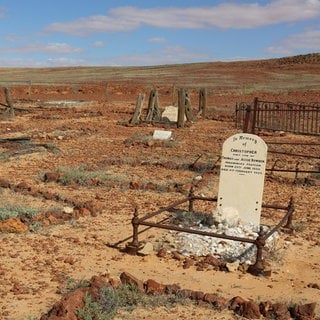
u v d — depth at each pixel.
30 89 46.66
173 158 17.36
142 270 7.73
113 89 52.53
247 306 6.28
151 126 26.12
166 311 6.33
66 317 5.78
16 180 13.54
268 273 7.71
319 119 29.52
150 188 13.06
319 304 6.73
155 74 83.12
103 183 13.29
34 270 7.53
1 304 6.37
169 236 9.14
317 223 10.54
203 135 23.17
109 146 19.78
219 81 67.81
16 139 20.59
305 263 8.34
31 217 9.98
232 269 7.79
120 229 9.68
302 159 17.81
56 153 17.88
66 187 13.03
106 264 7.92
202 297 6.65
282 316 6.25
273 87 57.41
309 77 76.75
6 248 8.42
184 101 25.67
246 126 15.59
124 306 6.39
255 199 9.53
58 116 29.55
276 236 9.30
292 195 12.92
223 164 9.70
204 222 9.76
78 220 10.17
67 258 7.95
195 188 13.19
